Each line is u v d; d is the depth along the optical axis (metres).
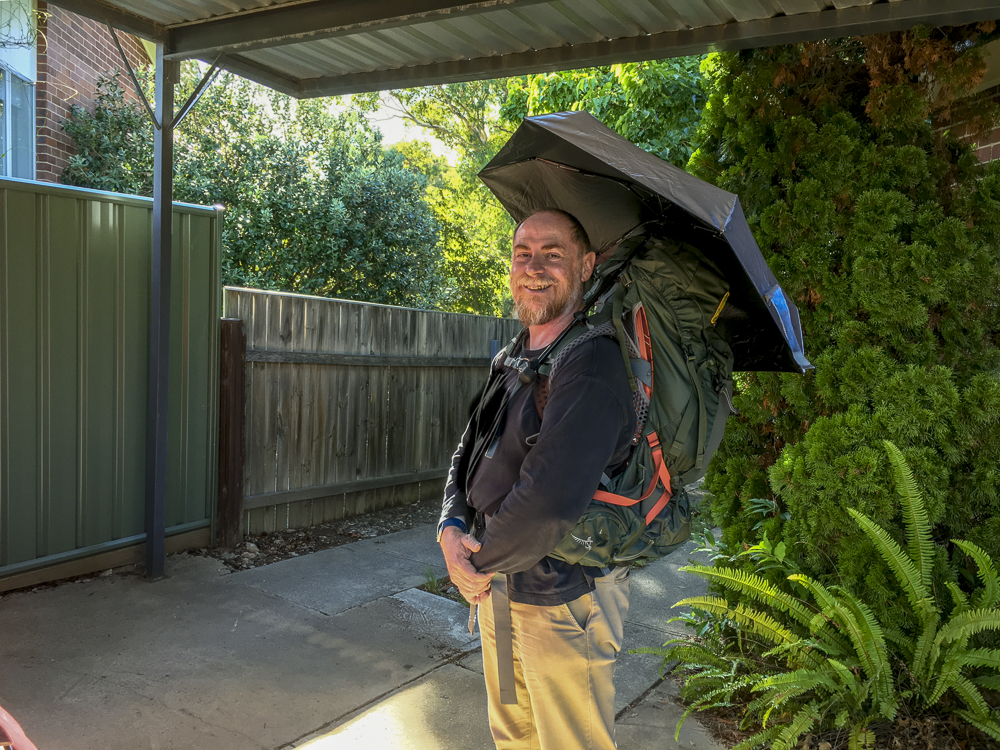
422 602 4.25
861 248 2.97
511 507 1.73
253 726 2.91
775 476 3.04
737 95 3.32
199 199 8.30
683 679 3.34
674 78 6.52
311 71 4.39
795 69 3.26
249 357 5.09
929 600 2.63
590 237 2.58
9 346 3.97
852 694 2.73
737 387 3.51
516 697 1.94
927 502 2.78
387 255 9.32
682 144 6.82
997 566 2.85
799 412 3.19
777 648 2.81
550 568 1.88
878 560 2.82
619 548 1.85
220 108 8.67
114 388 4.45
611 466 1.88
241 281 8.38
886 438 2.88
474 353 7.18
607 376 1.80
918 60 2.96
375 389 6.14
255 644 3.62
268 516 5.37
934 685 2.74
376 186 9.20
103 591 4.16
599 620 1.90
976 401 2.79
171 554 4.78
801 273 3.11
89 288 4.29
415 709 3.08
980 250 2.88
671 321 1.97
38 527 4.14
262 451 5.27
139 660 3.40
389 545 5.34
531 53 3.89
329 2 3.52
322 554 5.04
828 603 2.68
